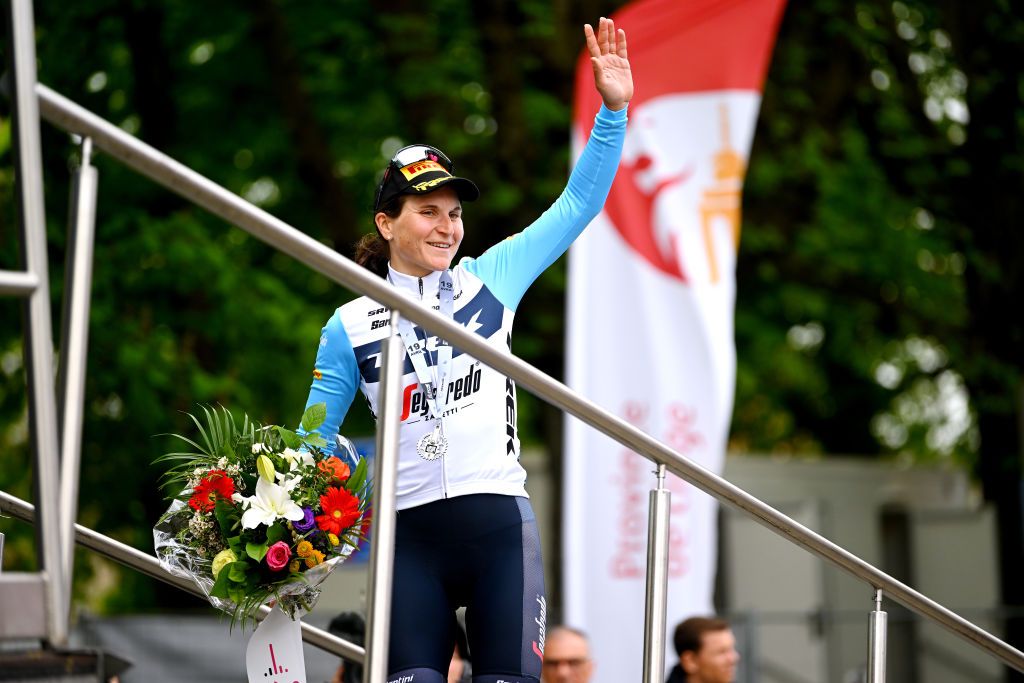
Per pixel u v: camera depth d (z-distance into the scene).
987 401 43.41
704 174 28.08
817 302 48.38
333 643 14.30
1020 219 41.91
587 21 42.94
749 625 32.28
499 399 12.98
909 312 48.62
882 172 46.34
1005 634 41.44
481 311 13.06
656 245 27.92
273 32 41.59
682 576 27.38
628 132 28.08
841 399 66.75
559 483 39.66
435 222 13.00
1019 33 40.91
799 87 45.62
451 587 12.84
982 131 41.84
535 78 43.50
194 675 28.88
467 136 41.59
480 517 12.64
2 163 38.62
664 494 11.85
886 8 43.69
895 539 55.62
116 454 41.09
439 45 42.62
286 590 12.27
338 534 12.27
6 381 40.62
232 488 12.34
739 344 50.41
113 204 41.66
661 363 27.73
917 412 65.25
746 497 12.27
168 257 39.88
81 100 42.28
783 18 44.25
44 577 8.71
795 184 46.75
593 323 27.95
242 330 41.59
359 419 46.19
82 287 9.21
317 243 10.15
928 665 51.53
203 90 43.78
